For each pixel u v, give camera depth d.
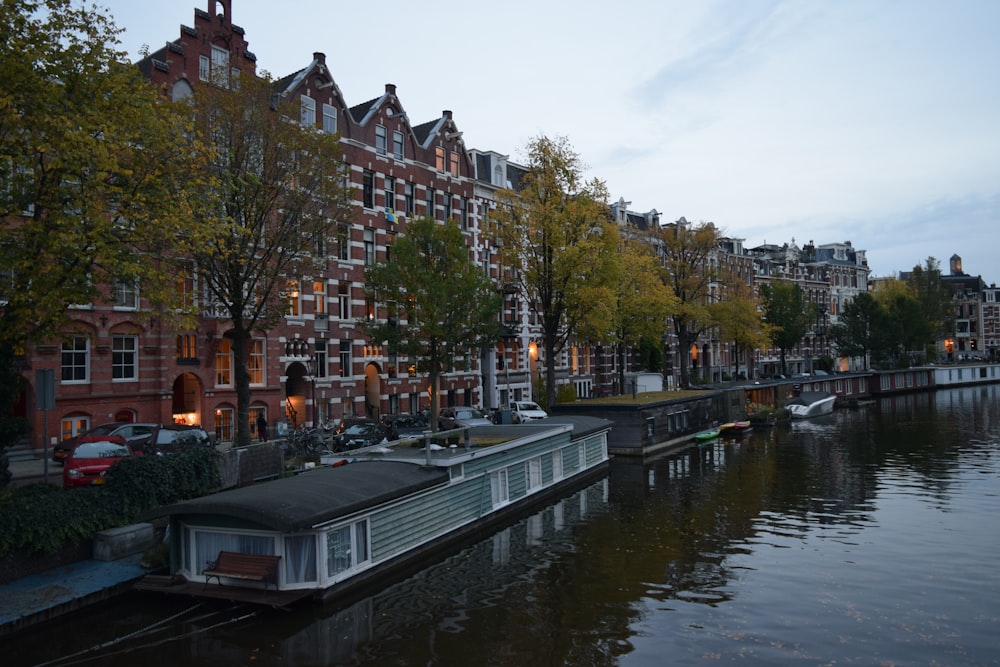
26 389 25.00
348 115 37.53
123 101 16.06
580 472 29.91
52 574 14.41
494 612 14.82
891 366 85.94
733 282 61.28
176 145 17.16
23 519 14.11
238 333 22.78
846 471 31.81
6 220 15.23
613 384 56.09
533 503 25.02
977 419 51.81
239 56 30.67
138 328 27.44
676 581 16.84
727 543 20.16
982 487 27.52
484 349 32.53
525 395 50.03
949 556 18.69
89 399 26.30
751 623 14.23
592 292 37.09
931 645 13.12
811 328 94.62
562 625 14.13
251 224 22.12
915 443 40.19
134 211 15.90
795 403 58.25
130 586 14.52
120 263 15.05
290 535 14.36
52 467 22.80
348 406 37.41
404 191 41.31
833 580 16.88
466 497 20.69
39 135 14.56
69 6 15.53
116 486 16.45
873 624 14.14
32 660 12.17
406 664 12.34
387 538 16.81
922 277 104.81
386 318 39.66
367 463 19.28
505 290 45.84
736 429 47.44
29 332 15.56
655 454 38.12
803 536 20.84
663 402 39.56
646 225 68.69
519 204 38.75
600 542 20.33
